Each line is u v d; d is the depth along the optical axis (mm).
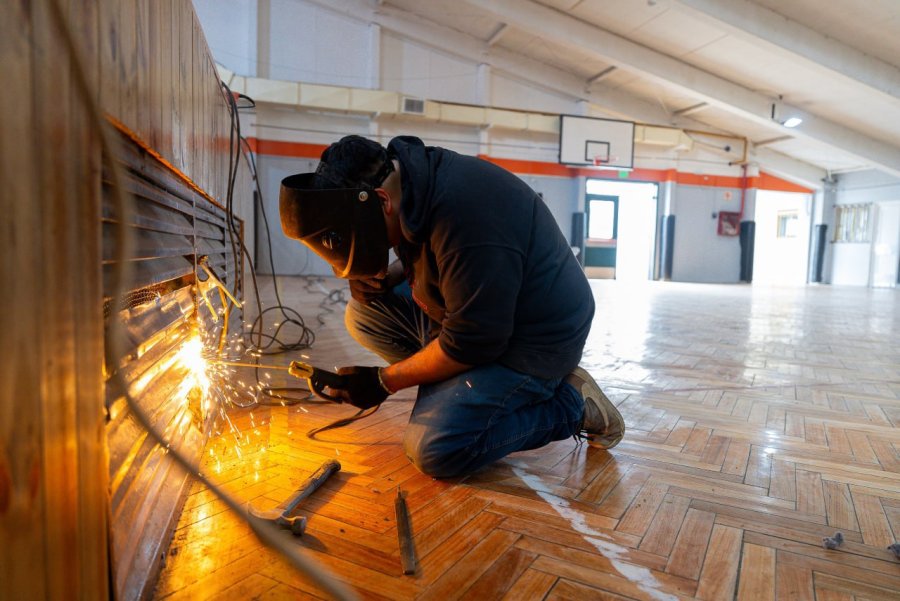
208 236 1850
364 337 1877
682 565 1027
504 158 12250
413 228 1159
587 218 13305
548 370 1404
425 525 1143
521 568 996
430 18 11125
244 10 10258
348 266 1162
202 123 1702
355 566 979
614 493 1344
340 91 10320
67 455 524
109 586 643
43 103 466
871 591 965
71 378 532
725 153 13508
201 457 1337
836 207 14500
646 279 14094
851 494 1383
